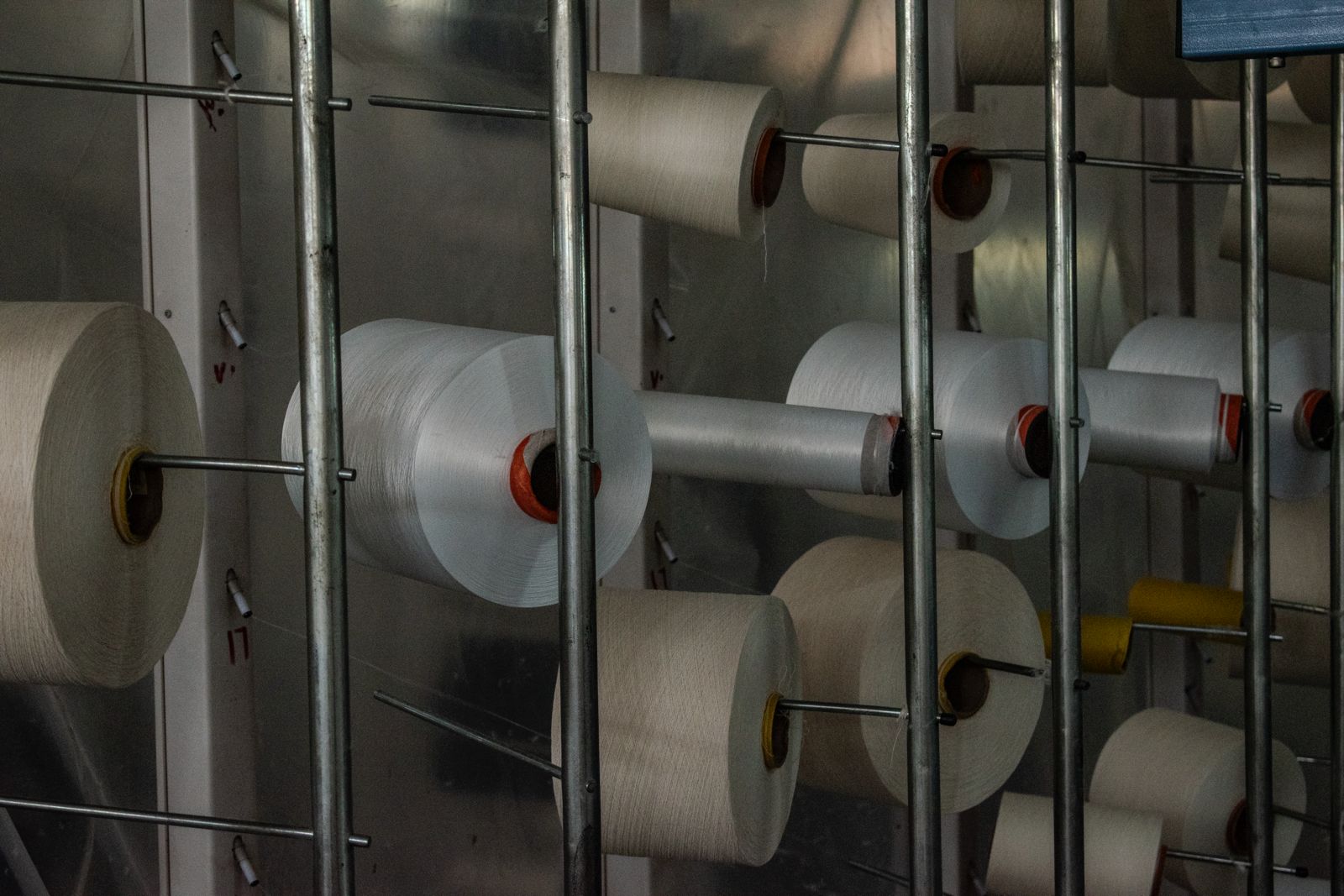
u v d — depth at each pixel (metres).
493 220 2.18
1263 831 2.19
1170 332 2.51
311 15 1.34
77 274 1.89
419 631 2.10
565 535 1.43
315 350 1.35
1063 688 1.89
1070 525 1.88
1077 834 1.90
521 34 2.21
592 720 1.46
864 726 1.91
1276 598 2.60
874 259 2.58
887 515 2.10
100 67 1.90
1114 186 3.05
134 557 1.37
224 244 1.93
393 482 1.43
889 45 2.56
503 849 2.21
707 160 1.82
